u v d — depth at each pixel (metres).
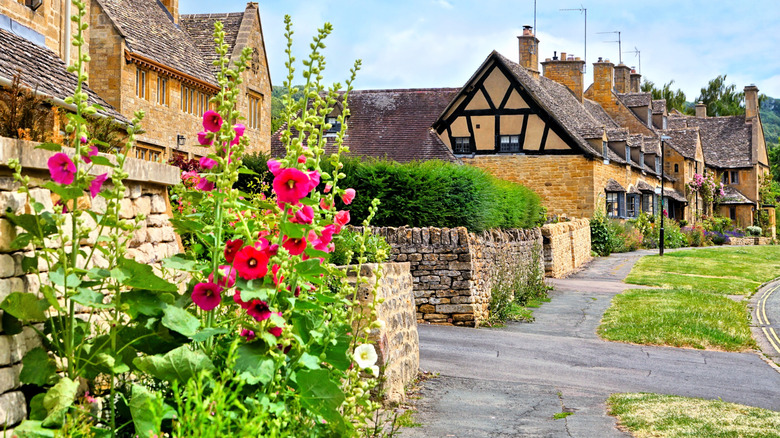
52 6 12.99
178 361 3.15
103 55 21.09
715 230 56.72
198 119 25.98
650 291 20.83
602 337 13.83
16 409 3.28
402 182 14.69
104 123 7.09
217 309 4.14
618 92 56.41
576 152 33.22
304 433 3.59
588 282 23.81
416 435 6.68
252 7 30.47
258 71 30.64
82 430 3.00
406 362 8.98
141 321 3.42
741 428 7.14
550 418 7.60
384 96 35.66
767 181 69.25
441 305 14.05
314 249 3.74
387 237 14.13
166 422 3.36
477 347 11.79
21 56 10.70
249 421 2.90
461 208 14.59
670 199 52.88
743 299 21.23
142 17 24.69
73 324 3.22
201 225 3.61
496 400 8.43
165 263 3.58
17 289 3.41
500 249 16.84
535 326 14.80
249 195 3.82
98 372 3.27
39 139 5.65
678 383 10.21
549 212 33.59
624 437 6.82
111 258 3.36
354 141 33.25
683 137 59.41
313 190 3.75
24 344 3.39
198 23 30.39
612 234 35.88
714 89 91.31
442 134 34.34
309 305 3.69
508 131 33.81
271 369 3.36
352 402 3.88
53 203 3.92
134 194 5.17
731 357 12.58
